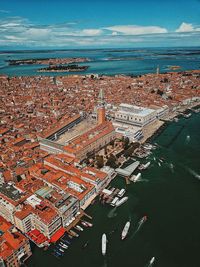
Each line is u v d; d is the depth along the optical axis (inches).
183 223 7007.9
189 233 6663.4
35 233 6461.6
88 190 7780.5
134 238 6505.9
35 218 6378.0
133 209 7539.4
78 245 6240.2
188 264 5821.9
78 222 6948.8
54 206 6658.5
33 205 6791.3
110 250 6141.7
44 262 5792.3
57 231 6540.4
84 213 7268.7
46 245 6171.3
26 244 5748.0
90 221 7027.6
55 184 7844.5
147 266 5757.9
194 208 7588.6
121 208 7564.0
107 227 6835.6
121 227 6850.4
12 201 6801.2
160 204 7770.7
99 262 5826.8
